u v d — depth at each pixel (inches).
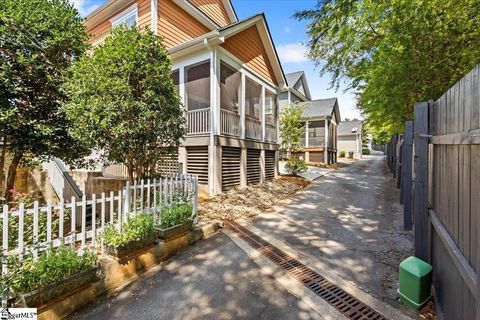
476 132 54.4
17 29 159.3
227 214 215.8
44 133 171.2
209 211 218.8
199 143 292.5
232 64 319.6
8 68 157.5
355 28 270.7
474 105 57.7
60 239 103.4
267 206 250.5
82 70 149.0
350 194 305.7
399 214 217.2
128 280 115.7
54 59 181.0
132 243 118.1
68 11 187.6
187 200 169.6
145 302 100.0
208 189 285.3
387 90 255.1
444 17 192.1
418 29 206.4
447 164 85.0
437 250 95.7
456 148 74.8
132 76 153.8
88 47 197.2
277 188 340.2
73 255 98.3
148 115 148.6
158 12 343.3
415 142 115.3
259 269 125.7
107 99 143.4
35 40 166.7
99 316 91.9
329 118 725.9
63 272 91.8
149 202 143.9
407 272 95.4
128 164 171.3
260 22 356.2
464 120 65.2
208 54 287.0
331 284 111.7
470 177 61.5
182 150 305.6
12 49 161.6
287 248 150.1
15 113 164.7
